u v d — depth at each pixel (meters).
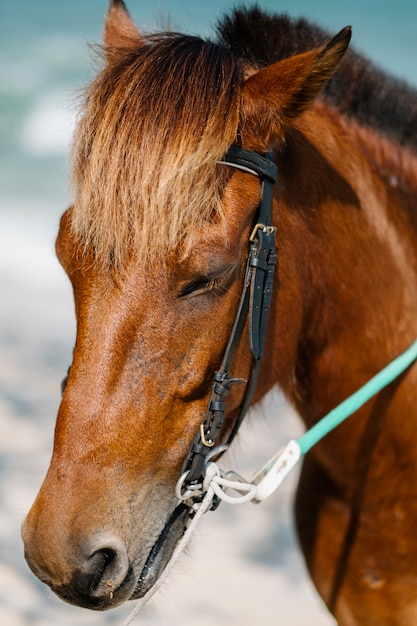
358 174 3.73
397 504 3.71
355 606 3.86
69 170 2.93
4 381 10.14
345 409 3.47
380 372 3.62
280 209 3.32
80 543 2.77
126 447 2.85
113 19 3.60
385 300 3.68
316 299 3.58
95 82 2.97
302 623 5.91
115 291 2.82
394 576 3.76
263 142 3.12
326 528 3.88
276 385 3.62
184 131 2.81
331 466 3.77
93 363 2.83
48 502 2.81
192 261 2.81
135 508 2.90
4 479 7.64
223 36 3.74
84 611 5.06
